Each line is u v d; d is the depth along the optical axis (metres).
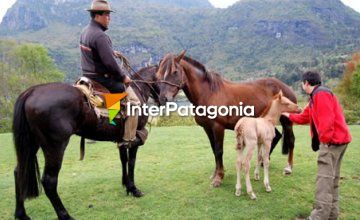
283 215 5.27
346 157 8.30
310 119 4.95
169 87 6.07
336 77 90.12
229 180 6.66
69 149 10.76
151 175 7.33
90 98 5.13
